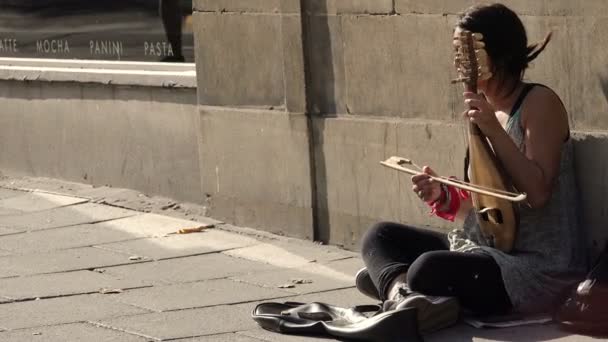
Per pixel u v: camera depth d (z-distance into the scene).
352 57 7.14
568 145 5.55
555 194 5.47
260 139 7.80
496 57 5.33
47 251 7.52
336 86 7.28
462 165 6.56
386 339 5.21
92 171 9.51
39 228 8.22
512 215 5.31
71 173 9.72
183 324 5.80
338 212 7.38
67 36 10.16
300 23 7.36
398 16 6.81
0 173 10.35
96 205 8.88
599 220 5.79
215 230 8.01
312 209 7.52
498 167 5.27
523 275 5.34
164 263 7.13
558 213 5.49
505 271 5.32
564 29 5.89
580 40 5.82
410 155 6.86
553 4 5.92
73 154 9.66
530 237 5.45
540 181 5.26
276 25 7.55
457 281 5.34
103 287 6.57
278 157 7.70
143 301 6.27
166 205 8.72
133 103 9.02
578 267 5.60
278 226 7.79
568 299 5.30
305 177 7.52
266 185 7.82
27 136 10.07
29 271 7.00
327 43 7.28
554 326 5.41
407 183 6.90
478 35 5.24
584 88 5.84
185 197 8.68
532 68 6.05
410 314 5.22
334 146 7.32
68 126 9.66
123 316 5.97
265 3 7.60
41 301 6.31
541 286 5.39
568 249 5.52
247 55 7.81
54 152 9.84
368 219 7.19
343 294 6.32
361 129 7.13
